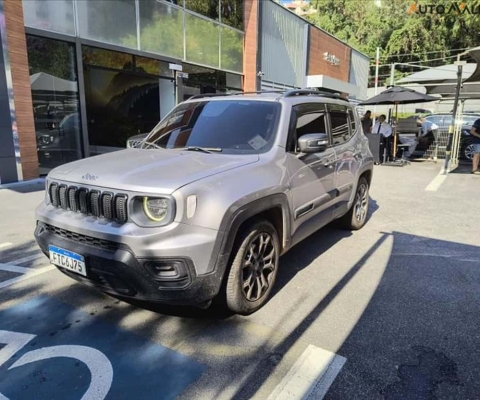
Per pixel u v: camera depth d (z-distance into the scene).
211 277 2.63
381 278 3.87
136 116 12.07
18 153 8.30
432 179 10.01
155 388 2.27
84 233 2.68
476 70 10.11
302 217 3.68
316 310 3.21
